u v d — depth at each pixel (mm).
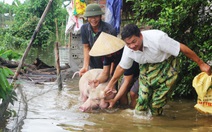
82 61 10008
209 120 4957
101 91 5512
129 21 9234
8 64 9289
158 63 4902
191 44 6027
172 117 5129
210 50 5809
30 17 27391
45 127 4504
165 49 4676
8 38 24797
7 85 4781
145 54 4785
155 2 6082
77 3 9445
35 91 7109
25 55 5566
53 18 28000
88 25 6395
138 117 5109
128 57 5000
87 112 5398
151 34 4695
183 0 5652
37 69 10289
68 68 10531
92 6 6168
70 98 6492
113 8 8219
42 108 5598
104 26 6297
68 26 9789
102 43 5688
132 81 5832
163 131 4406
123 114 5293
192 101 6227
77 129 4449
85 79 6105
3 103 4805
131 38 4531
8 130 4320
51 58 16719
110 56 5730
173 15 5703
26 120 4809
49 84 8102
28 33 26484
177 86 6199
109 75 5863
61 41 26984
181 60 5934
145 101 5090
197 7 5961
